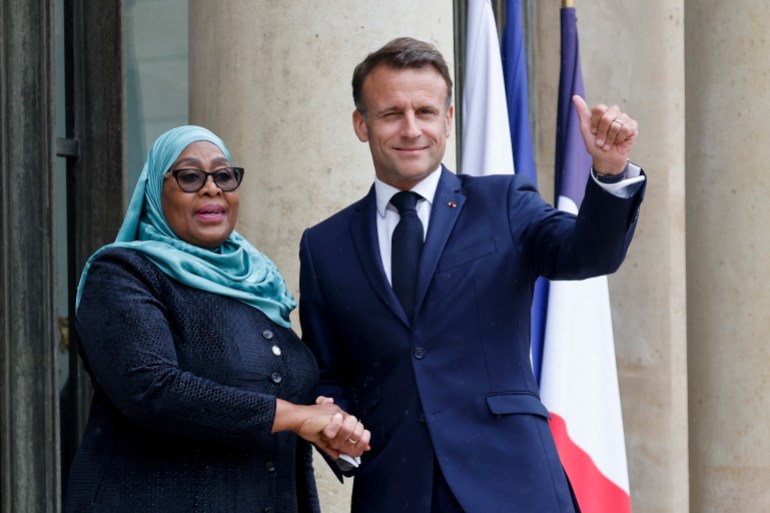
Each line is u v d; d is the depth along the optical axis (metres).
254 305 4.66
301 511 4.84
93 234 7.35
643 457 8.66
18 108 6.81
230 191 4.69
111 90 7.41
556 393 7.26
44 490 6.83
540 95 8.99
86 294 4.39
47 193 6.88
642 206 8.67
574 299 7.46
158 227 4.68
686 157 8.87
